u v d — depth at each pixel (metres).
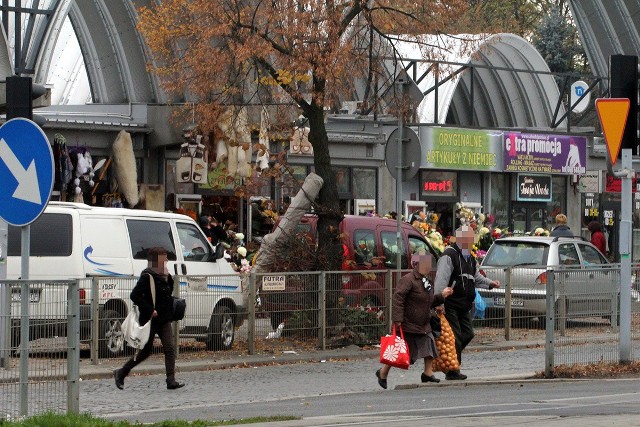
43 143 18.55
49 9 40.34
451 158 52.62
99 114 42.66
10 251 27.23
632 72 25.05
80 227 27.50
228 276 29.41
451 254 23.62
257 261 32.06
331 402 20.56
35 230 27.36
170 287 22.38
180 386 22.62
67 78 44.09
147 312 22.14
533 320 35.12
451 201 53.97
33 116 22.34
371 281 31.94
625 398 20.12
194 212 44.75
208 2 33.56
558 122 58.56
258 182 35.28
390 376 26.03
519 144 55.28
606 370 24.94
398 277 32.41
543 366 27.91
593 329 25.20
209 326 28.89
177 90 37.62
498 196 56.50
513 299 34.91
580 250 38.22
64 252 27.28
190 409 19.92
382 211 50.81
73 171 40.81
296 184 33.97
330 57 31.75
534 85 59.69
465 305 23.75
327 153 32.94
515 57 58.56
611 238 62.25
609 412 17.58
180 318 22.64
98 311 26.48
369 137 49.88
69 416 15.97
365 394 22.09
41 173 18.56
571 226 59.88
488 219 48.97
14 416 16.14
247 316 29.70
